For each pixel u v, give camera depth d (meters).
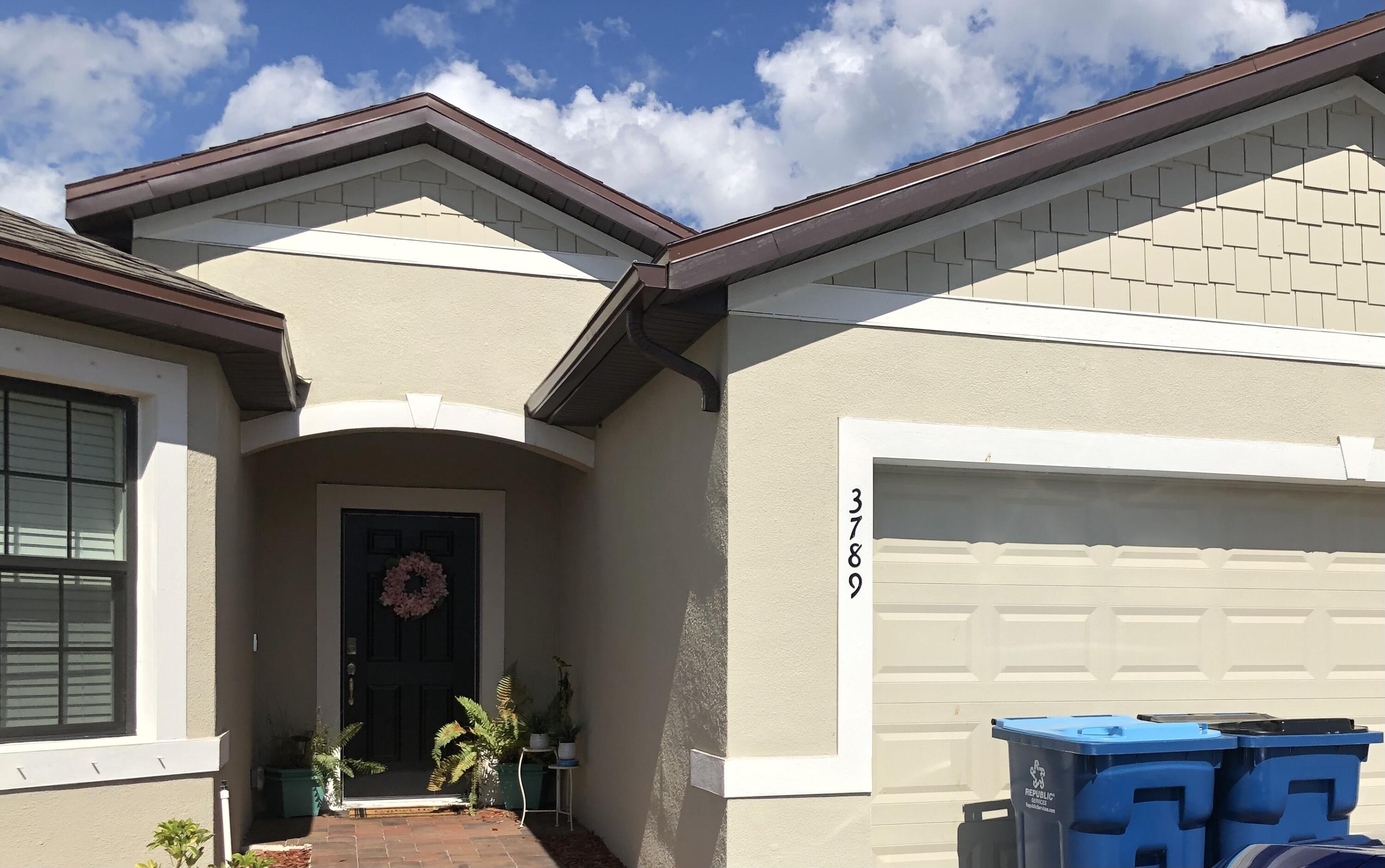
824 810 5.31
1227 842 5.04
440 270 8.72
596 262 9.03
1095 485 6.14
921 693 5.73
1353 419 6.37
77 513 5.52
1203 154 6.32
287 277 8.41
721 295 5.41
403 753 10.07
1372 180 6.63
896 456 5.59
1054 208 6.02
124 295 5.19
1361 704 6.44
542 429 8.70
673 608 6.33
